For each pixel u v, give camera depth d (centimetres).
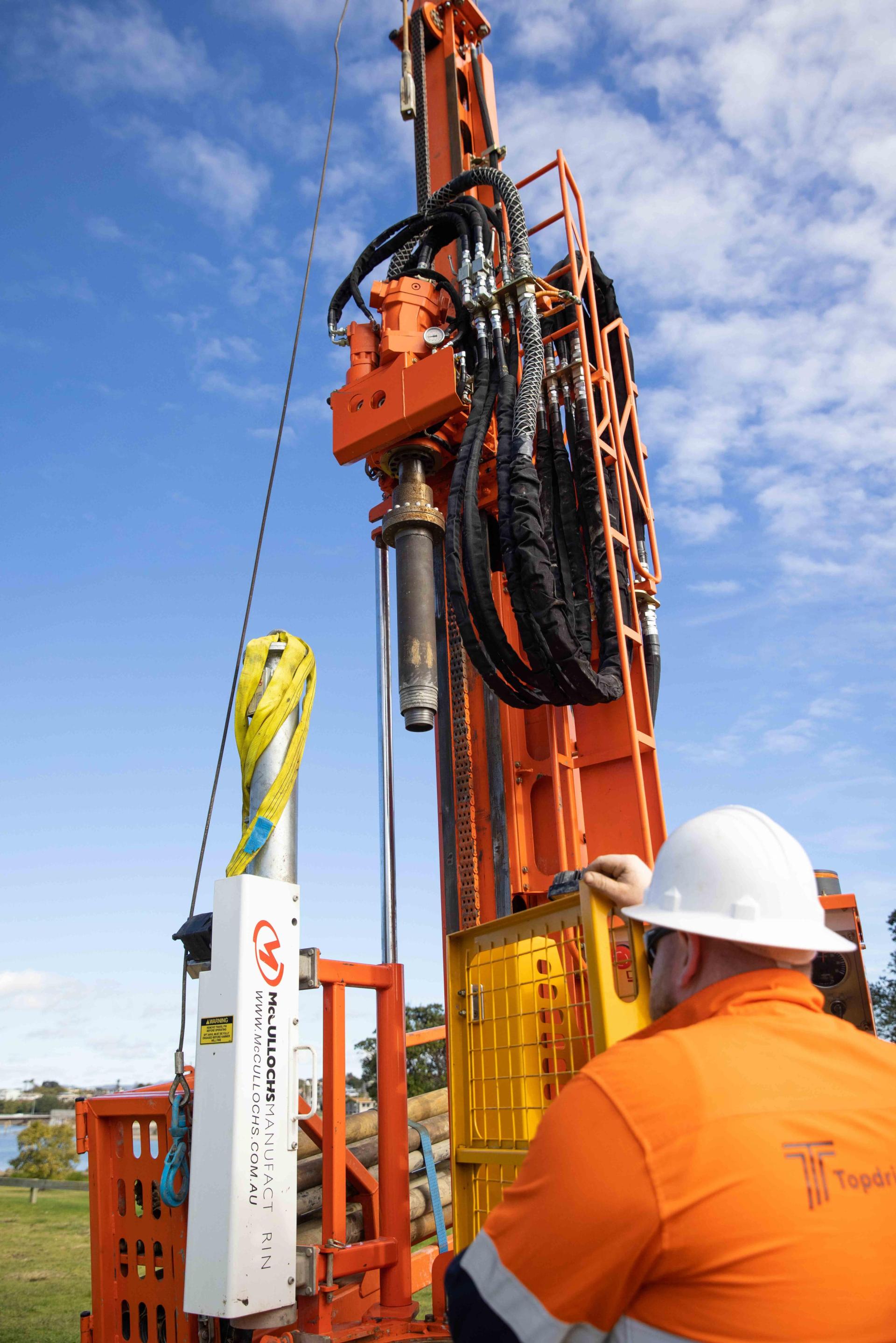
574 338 487
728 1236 113
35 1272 757
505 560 406
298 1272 307
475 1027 282
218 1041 310
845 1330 111
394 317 490
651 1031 144
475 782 464
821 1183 117
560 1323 117
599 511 451
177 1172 325
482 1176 273
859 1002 340
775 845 153
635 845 445
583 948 264
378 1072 367
